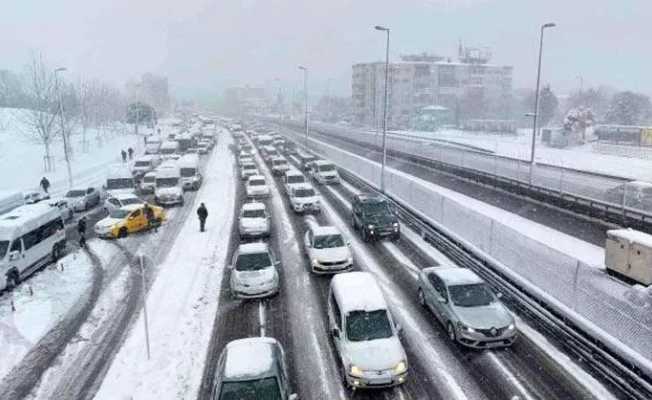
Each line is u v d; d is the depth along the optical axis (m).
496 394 11.83
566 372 12.66
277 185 42.34
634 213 24.09
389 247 23.58
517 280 16.92
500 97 127.19
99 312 17.12
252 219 25.91
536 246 16.38
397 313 16.39
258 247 19.44
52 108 58.56
